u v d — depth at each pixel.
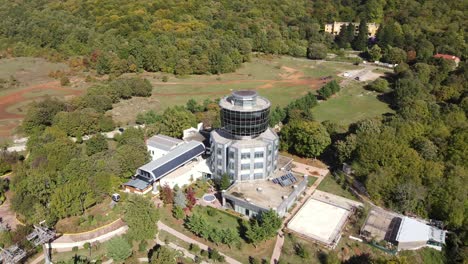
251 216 107.50
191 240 98.69
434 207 105.62
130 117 176.88
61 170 117.69
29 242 90.06
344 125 164.50
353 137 129.25
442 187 106.94
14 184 111.12
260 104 117.19
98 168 113.88
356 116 180.25
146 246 96.00
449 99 183.25
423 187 108.31
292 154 143.50
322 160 139.00
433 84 198.75
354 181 122.69
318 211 110.12
